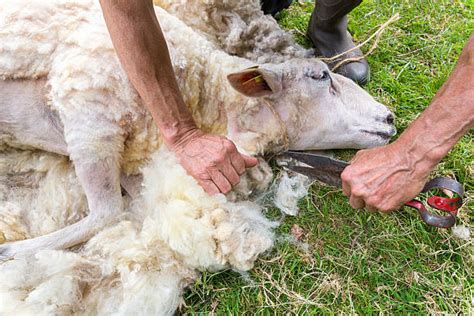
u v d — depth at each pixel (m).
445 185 1.44
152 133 1.62
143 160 1.69
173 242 1.51
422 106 2.12
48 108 1.60
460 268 1.63
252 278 1.57
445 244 1.67
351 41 2.26
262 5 2.33
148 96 1.41
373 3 2.52
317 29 2.22
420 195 1.78
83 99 1.53
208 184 1.52
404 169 1.34
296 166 1.73
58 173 1.72
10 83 1.57
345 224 1.71
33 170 1.74
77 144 1.55
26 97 1.59
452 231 1.69
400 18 2.44
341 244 1.66
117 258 1.50
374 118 1.80
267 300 1.53
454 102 1.22
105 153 1.58
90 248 1.54
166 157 1.64
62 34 1.55
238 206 1.60
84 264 1.49
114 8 1.27
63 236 1.54
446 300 1.55
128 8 1.26
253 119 1.72
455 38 2.36
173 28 1.68
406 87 2.17
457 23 2.43
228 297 1.53
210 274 1.57
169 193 1.58
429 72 2.25
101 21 1.58
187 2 1.87
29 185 1.73
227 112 1.72
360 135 1.79
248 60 1.82
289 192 1.73
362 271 1.59
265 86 1.63
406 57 2.31
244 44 1.94
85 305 1.44
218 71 1.70
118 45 1.33
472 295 1.56
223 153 1.49
